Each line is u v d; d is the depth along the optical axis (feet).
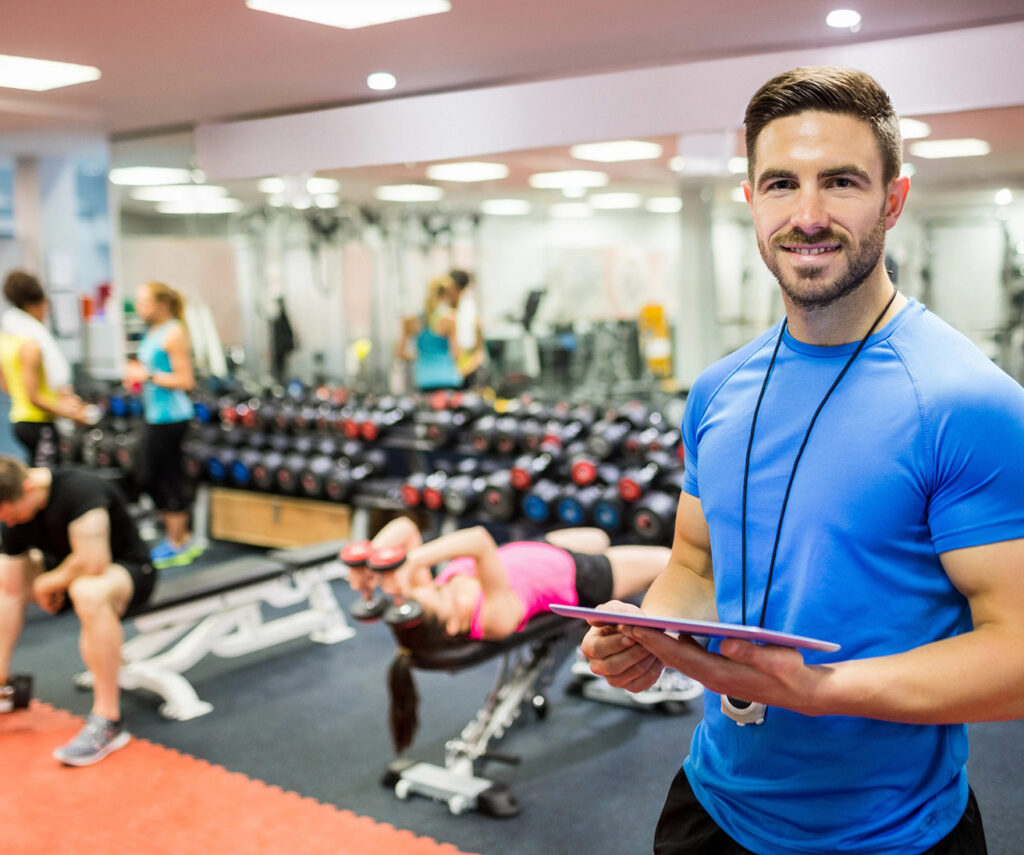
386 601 8.61
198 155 16.21
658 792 8.47
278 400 18.54
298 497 16.22
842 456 2.94
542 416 15.70
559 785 8.63
